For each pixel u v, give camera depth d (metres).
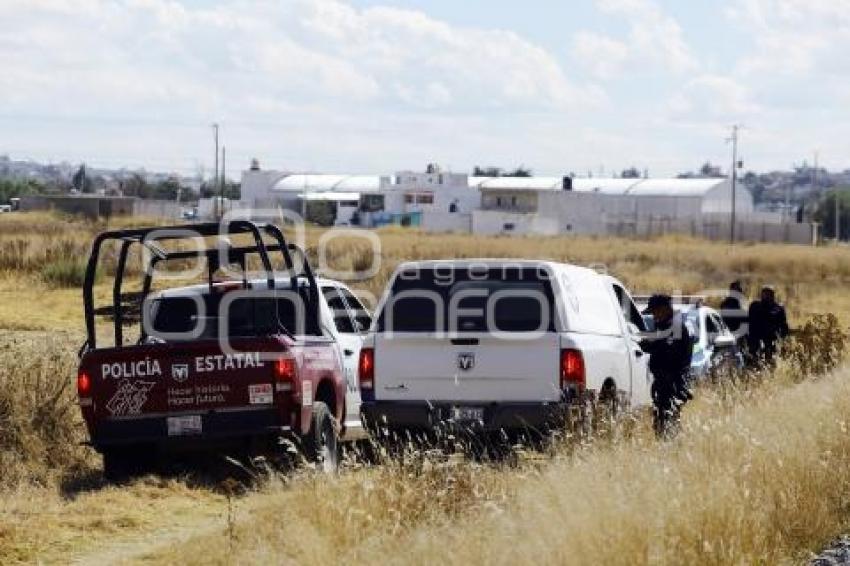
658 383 30.38
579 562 16.61
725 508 18.73
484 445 28.06
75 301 67.50
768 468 21.86
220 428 26.66
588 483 18.95
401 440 28.70
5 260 82.25
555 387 27.97
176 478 27.14
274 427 26.50
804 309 88.38
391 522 19.47
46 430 28.78
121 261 29.00
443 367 28.45
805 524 20.95
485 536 17.59
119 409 26.81
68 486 26.69
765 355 45.50
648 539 17.14
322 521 19.47
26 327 56.38
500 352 28.23
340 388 29.52
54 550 21.33
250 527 20.62
